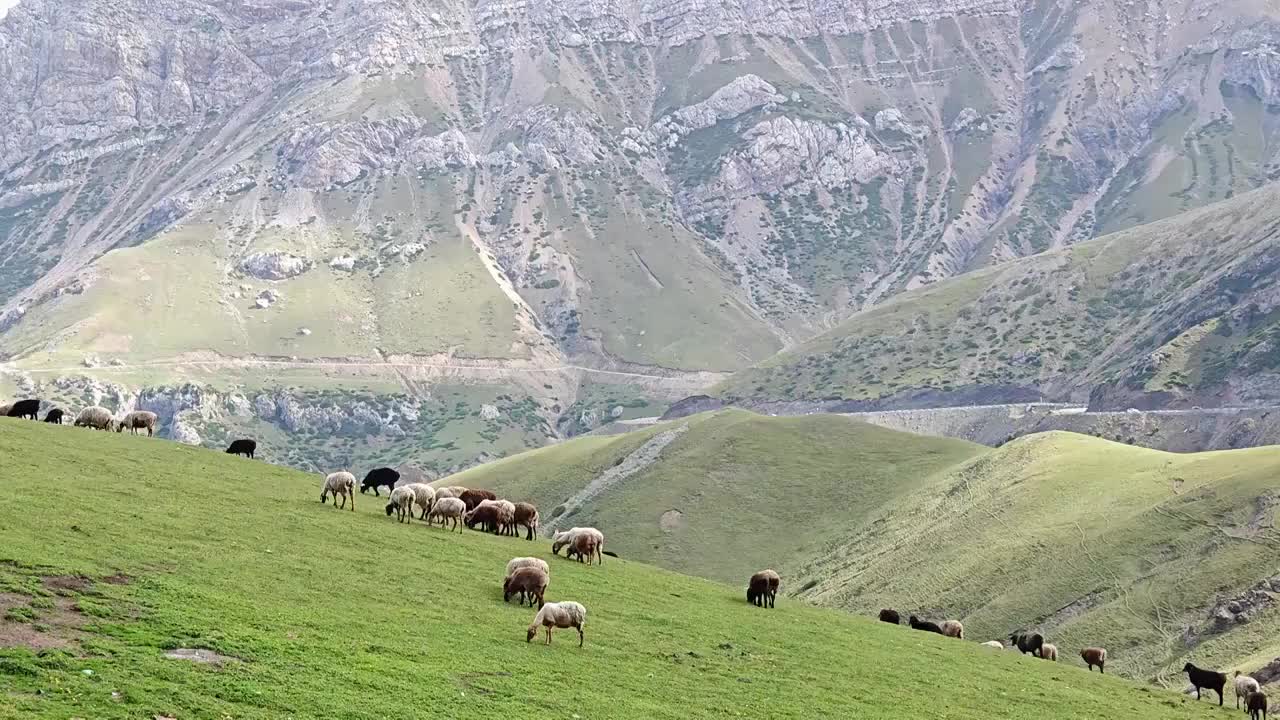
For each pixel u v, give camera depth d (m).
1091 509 119.25
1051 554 111.69
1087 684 62.81
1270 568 94.38
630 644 51.34
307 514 68.00
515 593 56.12
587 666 46.00
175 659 37.56
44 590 42.09
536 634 49.72
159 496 64.75
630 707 41.09
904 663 58.72
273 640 41.16
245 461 88.56
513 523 78.44
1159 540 106.19
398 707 36.53
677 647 52.44
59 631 38.41
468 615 50.94
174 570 48.75
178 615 42.06
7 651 35.38
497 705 38.53
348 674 38.84
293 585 50.22
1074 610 101.31
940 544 127.38
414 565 58.94
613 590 63.88
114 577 45.56
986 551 119.31
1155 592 98.94
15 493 58.19
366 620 46.75
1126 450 136.38
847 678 52.34
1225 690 75.25
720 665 50.31
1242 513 104.31
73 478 65.50
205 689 35.19
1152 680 84.75
